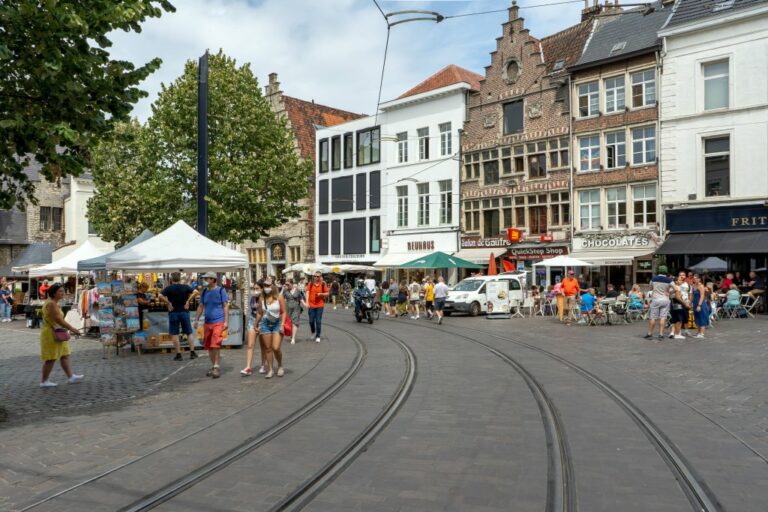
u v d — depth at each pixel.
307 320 26.03
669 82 29.23
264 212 30.88
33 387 10.68
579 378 10.71
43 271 23.81
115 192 38.50
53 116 8.82
